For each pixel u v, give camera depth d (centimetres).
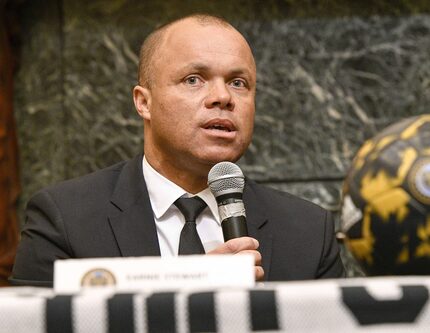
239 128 446
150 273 242
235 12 829
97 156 811
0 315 201
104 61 821
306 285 202
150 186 461
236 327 199
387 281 204
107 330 200
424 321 198
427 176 229
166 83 452
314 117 825
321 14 835
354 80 832
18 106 816
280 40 830
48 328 201
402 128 245
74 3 823
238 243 332
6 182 780
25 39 820
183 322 200
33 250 445
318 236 471
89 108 816
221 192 364
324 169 820
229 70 446
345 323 198
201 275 242
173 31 464
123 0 826
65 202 457
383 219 233
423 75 836
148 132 479
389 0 842
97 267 243
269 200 487
